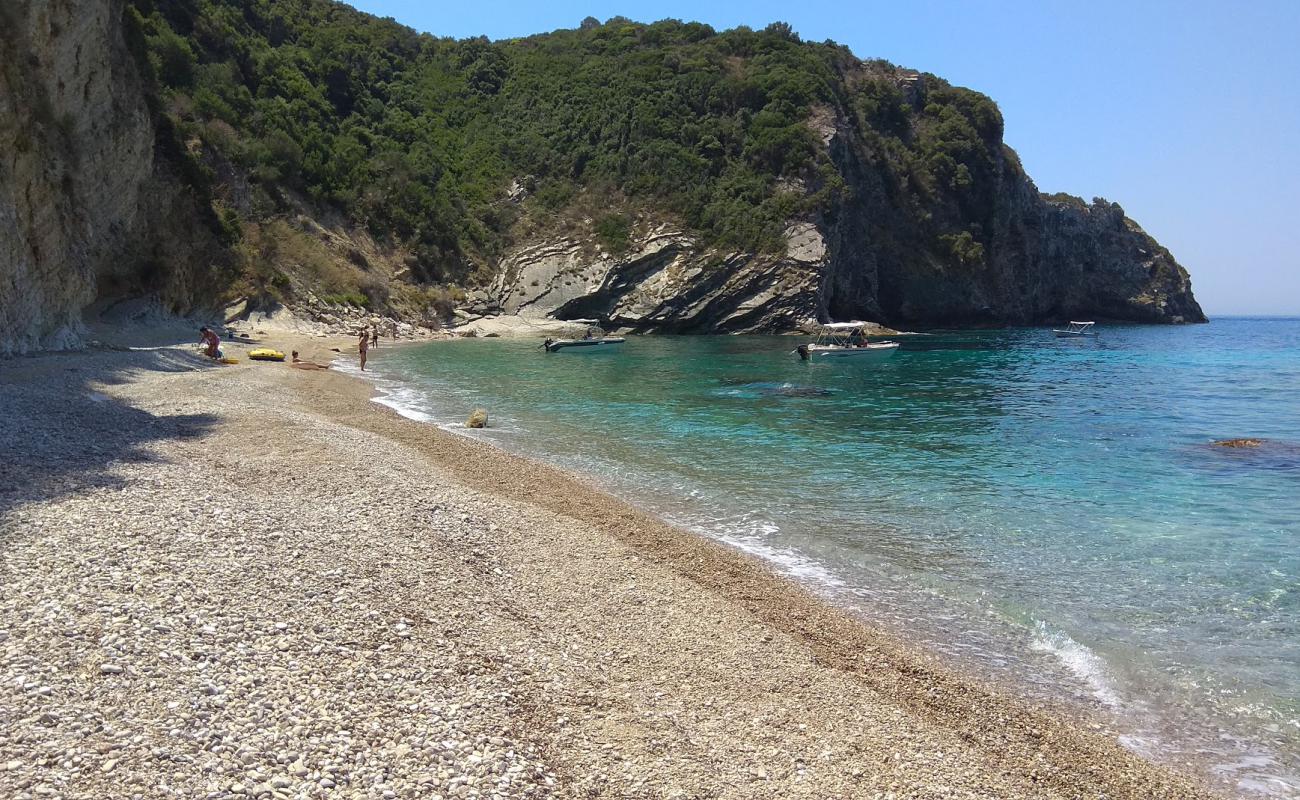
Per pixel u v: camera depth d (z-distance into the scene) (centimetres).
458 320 7275
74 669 635
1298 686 903
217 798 512
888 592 1170
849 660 933
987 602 1136
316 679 684
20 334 2748
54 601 747
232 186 6047
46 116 3011
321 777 552
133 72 4056
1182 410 3142
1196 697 880
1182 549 1373
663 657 881
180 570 865
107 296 4100
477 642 830
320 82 8219
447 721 657
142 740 558
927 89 10312
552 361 4862
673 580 1146
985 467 2020
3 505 1033
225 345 4128
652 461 2041
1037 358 5731
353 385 3238
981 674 926
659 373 4262
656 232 8044
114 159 3812
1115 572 1258
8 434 1457
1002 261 9625
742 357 5306
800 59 9581
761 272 7644
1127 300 11562
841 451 2212
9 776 502
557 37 11531
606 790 607
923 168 9181
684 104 9200
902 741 746
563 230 8256
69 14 3195
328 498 1281
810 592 1162
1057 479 1891
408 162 8012
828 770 679
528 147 9125
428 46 10562
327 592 874
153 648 683
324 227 6800
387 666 734
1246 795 715
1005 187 9744
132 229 4200
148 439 1605
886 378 4262
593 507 1530
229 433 1752
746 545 1377
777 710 786
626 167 8775
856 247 8825
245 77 7106
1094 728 816
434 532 1177
